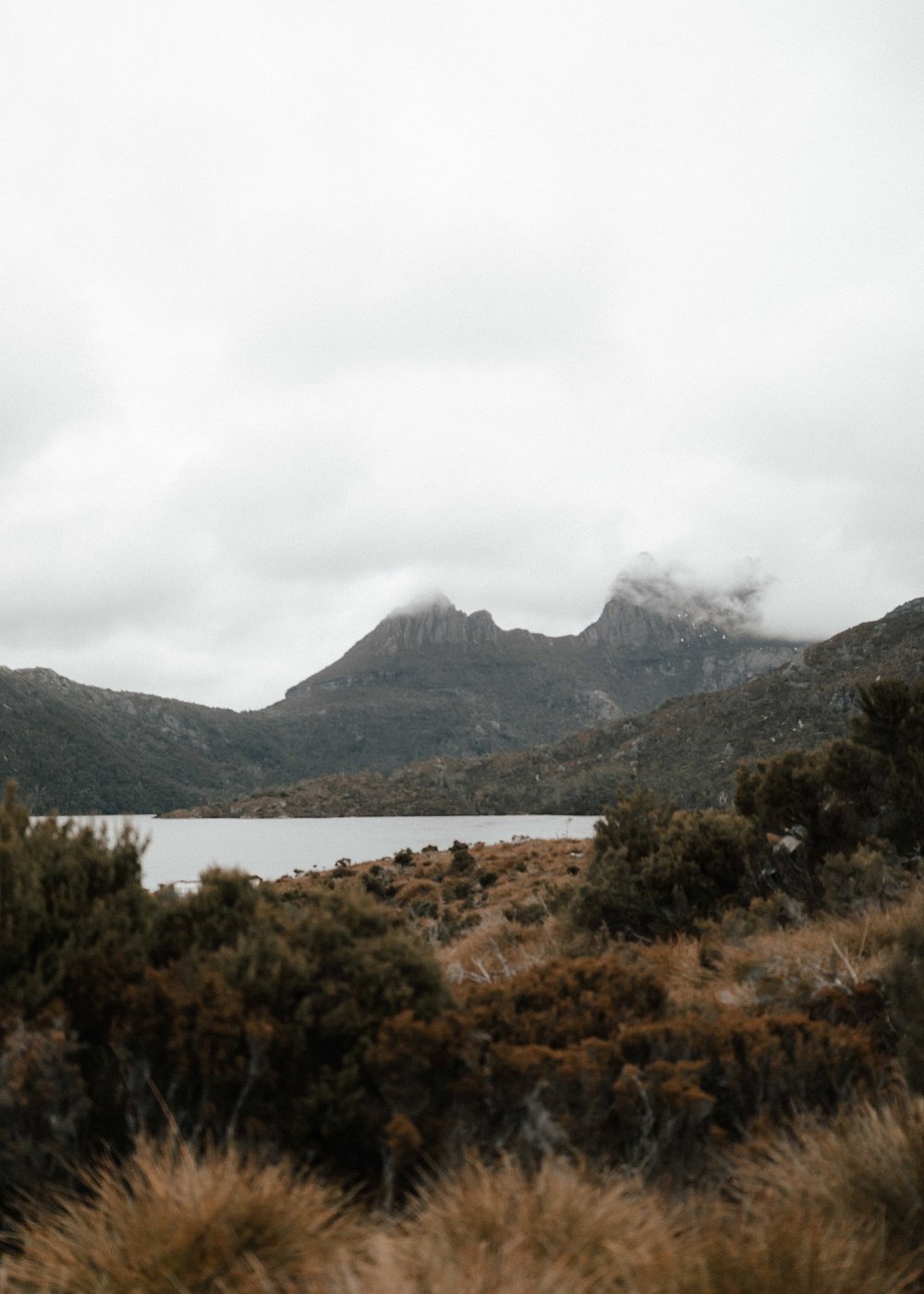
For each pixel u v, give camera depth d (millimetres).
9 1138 3715
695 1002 6059
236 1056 4117
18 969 4438
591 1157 4113
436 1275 2945
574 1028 5035
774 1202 3615
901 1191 3531
